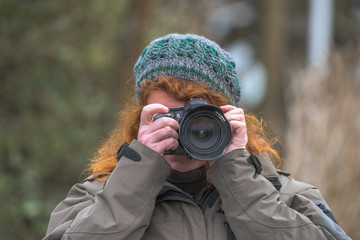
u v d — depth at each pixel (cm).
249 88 1836
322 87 732
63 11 1001
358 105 713
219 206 321
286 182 346
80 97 1066
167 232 310
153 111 313
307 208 326
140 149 308
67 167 1034
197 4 1388
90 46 1063
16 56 973
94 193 338
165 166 307
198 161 329
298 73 780
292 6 2084
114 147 357
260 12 1952
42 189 992
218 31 2036
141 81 336
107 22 1090
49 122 995
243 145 315
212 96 326
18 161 913
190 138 304
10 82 972
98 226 295
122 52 1144
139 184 302
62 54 1000
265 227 300
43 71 1000
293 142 727
